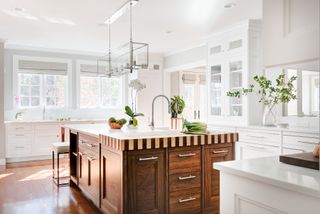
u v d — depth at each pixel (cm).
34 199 383
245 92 461
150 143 262
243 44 473
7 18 444
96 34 548
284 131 390
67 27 496
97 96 765
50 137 654
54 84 714
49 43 632
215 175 299
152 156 267
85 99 751
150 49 698
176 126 357
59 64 714
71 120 675
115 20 455
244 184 144
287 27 118
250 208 141
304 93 423
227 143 306
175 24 479
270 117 445
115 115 786
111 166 285
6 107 661
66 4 383
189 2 379
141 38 578
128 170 258
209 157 295
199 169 290
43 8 399
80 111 741
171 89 811
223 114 520
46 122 649
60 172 533
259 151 430
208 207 295
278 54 122
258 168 147
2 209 345
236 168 148
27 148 632
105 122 708
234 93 475
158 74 757
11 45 651
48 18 445
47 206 356
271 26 125
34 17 439
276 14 122
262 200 134
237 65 491
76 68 734
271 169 145
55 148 457
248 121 468
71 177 444
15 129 621
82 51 728
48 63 701
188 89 844
